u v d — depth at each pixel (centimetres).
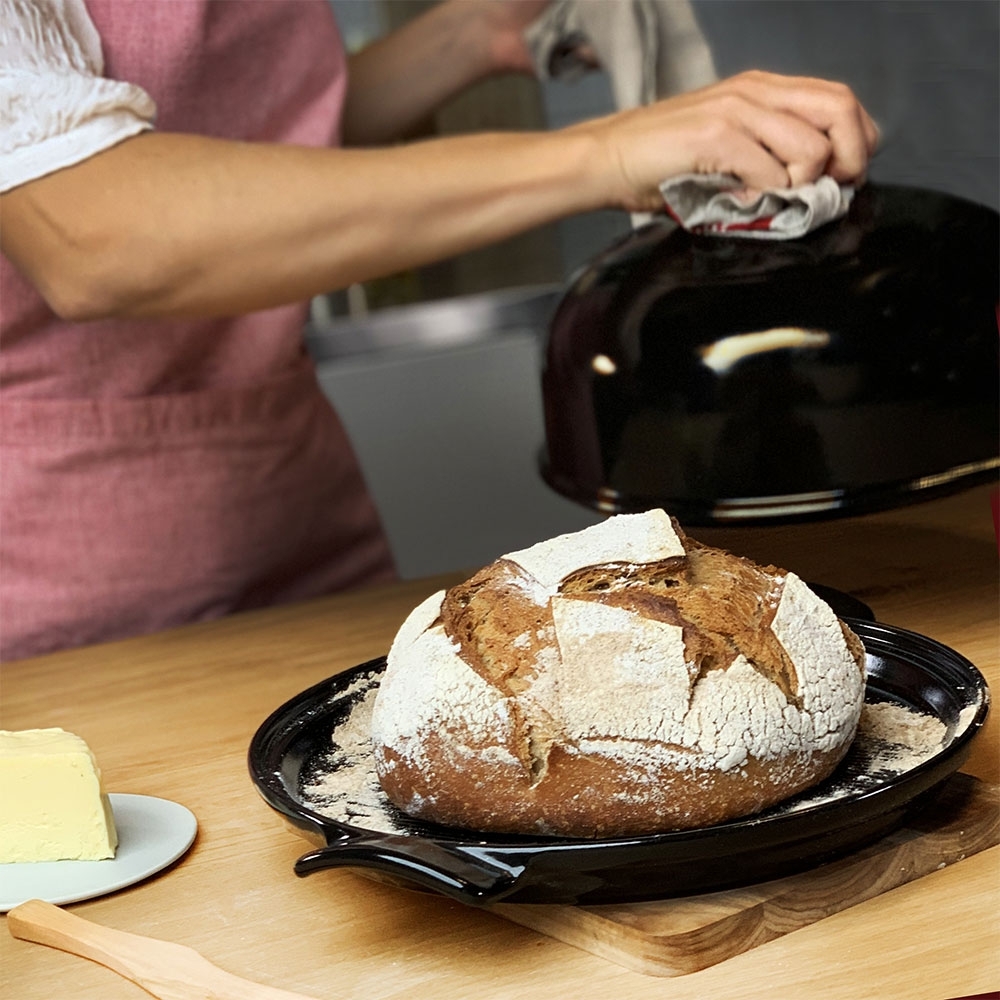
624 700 50
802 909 49
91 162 90
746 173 80
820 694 52
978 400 72
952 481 71
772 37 149
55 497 110
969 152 140
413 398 177
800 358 68
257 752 60
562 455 80
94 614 113
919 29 139
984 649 74
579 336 76
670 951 47
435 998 48
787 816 46
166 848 61
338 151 93
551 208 91
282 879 58
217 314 96
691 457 71
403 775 54
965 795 55
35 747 62
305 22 119
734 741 50
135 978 50
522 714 51
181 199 89
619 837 49
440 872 46
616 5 111
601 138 89
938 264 72
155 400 112
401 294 188
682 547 56
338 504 127
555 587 55
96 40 101
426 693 53
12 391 109
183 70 109
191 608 116
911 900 50
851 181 81
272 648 92
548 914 50
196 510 114
